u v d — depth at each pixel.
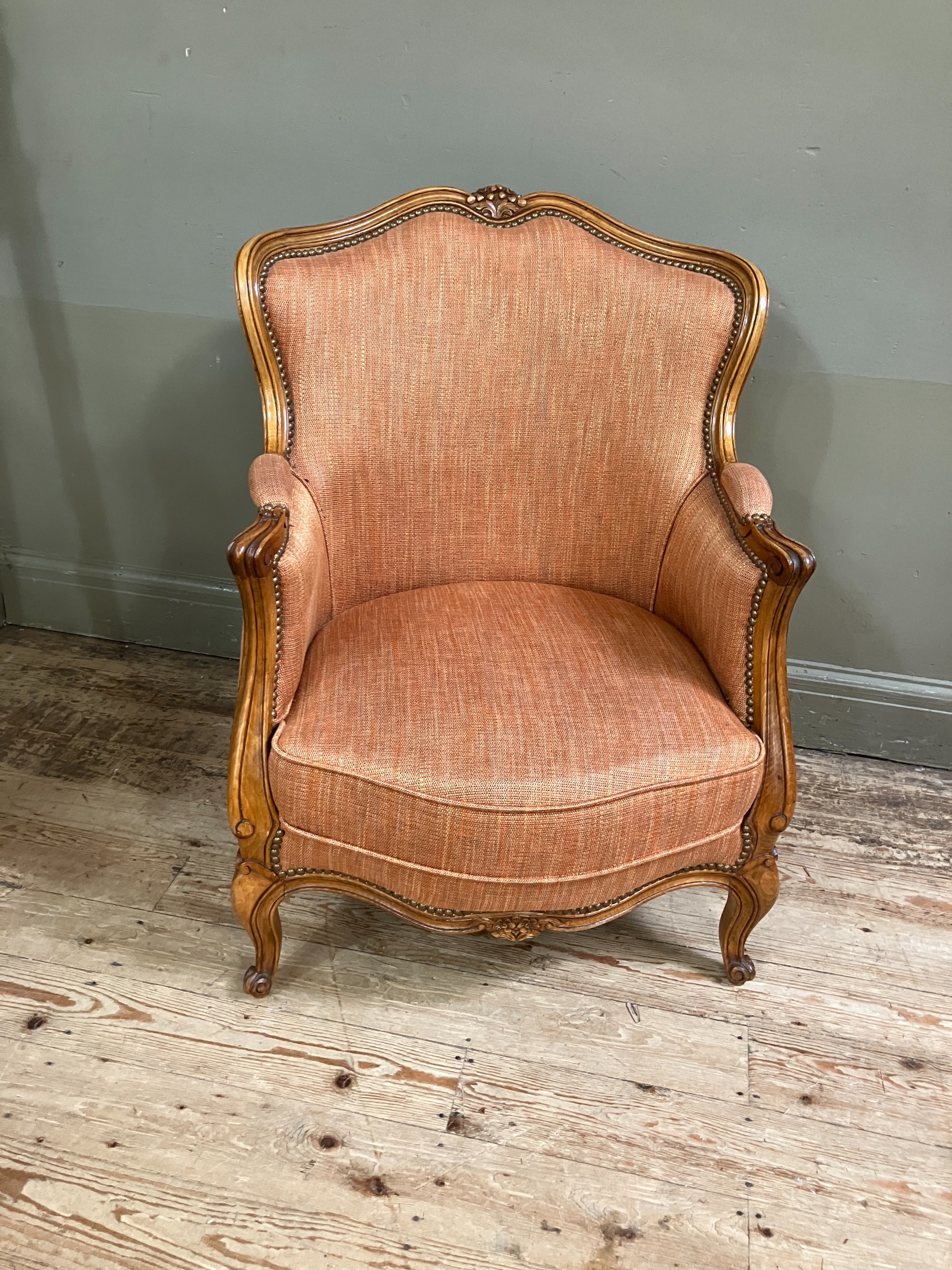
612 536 1.62
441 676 1.32
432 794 1.17
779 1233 1.17
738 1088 1.34
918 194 1.64
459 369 1.51
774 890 1.37
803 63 1.58
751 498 1.38
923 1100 1.34
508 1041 1.39
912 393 1.78
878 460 1.84
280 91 1.74
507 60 1.66
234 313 1.94
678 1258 1.14
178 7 1.69
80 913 1.55
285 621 1.22
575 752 1.21
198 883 1.63
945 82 1.56
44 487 2.19
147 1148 1.21
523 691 1.30
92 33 1.73
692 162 1.69
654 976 1.52
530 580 1.67
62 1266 1.09
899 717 2.02
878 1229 1.18
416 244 1.48
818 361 1.79
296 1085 1.31
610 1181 1.22
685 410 1.53
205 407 2.03
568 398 1.55
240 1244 1.12
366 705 1.26
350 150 1.77
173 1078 1.30
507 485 1.60
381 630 1.44
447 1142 1.25
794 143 1.64
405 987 1.47
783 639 1.27
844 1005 1.48
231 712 2.07
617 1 1.59
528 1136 1.26
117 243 1.91
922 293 1.71
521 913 1.29
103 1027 1.37
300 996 1.44
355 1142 1.24
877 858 1.79
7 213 1.92
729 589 1.33
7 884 1.59
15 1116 1.24
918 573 1.92
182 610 2.24
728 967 1.48
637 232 1.54
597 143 1.71
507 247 1.50
